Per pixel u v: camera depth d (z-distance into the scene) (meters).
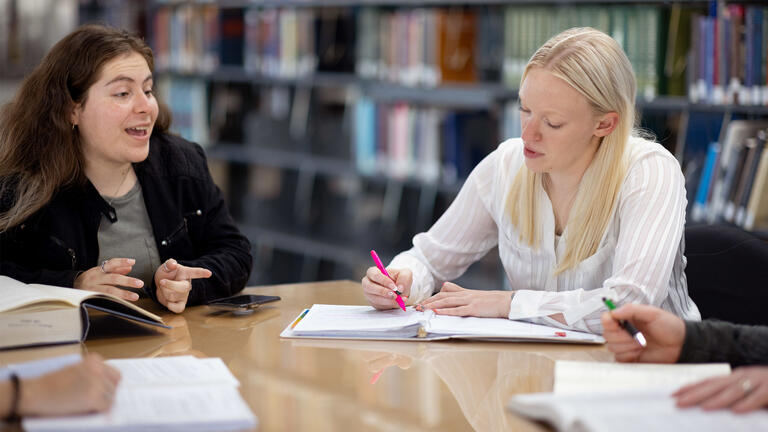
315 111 4.18
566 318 1.39
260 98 4.68
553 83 1.41
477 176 1.75
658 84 2.65
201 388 1.06
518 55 3.01
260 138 4.42
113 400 1.00
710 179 2.53
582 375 1.10
